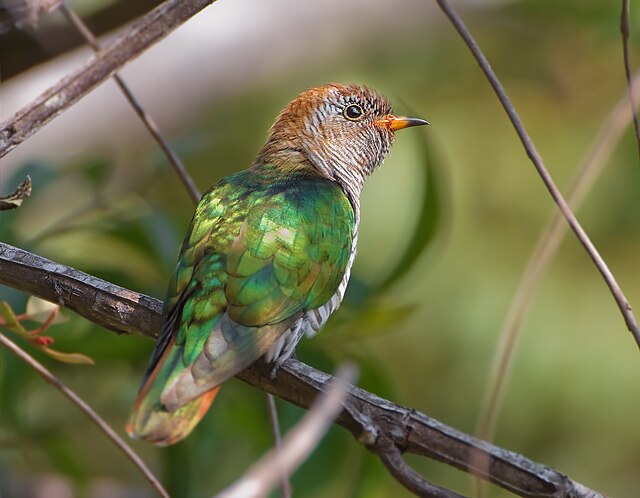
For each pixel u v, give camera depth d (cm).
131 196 1101
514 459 673
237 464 1203
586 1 1377
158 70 1374
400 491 1352
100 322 793
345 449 1077
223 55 1408
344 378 520
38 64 1101
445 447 680
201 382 724
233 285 797
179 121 1385
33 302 820
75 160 1156
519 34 1545
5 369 1045
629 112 791
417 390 1428
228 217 842
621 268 1445
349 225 908
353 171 1048
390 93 1496
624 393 1415
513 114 727
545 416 1416
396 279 1064
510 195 1479
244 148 1454
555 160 1491
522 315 739
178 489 1104
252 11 1426
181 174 862
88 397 1158
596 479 1402
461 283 1446
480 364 1412
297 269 830
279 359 786
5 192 1077
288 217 852
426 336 1434
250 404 1097
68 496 1176
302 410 1087
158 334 791
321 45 1475
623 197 1438
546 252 752
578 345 1421
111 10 1104
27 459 1100
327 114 1038
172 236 1068
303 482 1070
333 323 1059
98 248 1176
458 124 1510
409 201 1426
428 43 1528
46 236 1051
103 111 1338
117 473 1313
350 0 1470
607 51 1530
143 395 707
